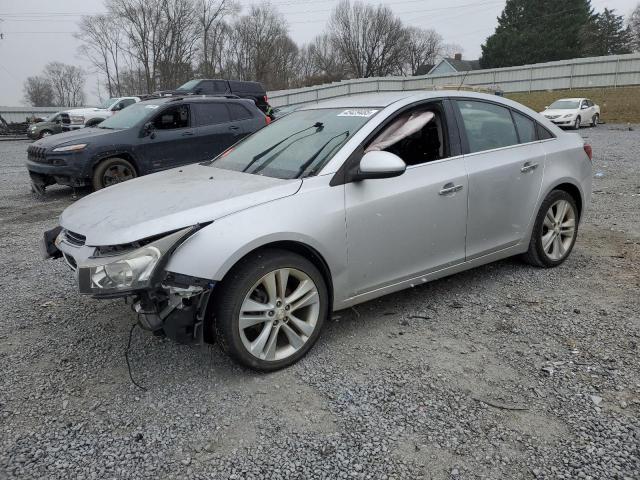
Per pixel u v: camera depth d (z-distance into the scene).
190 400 2.89
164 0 57.72
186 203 3.09
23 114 44.91
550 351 3.33
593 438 2.52
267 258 3.01
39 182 9.13
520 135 4.47
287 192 3.17
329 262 3.27
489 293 4.28
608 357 3.24
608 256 5.16
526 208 4.41
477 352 3.35
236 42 70.12
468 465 2.37
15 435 2.62
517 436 2.55
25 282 4.85
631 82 34.47
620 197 7.99
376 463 2.39
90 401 2.90
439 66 65.88
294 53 79.25
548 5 59.59
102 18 64.75
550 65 37.03
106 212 3.18
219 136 9.91
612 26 70.19
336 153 3.41
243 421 2.71
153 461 2.43
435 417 2.71
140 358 3.36
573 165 4.77
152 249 2.77
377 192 3.45
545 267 4.77
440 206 3.76
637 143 16.58
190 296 2.79
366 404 2.83
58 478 2.32
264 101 21.16
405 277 3.71
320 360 3.29
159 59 59.69
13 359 3.38
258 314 3.06
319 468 2.37
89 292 2.79
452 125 3.97
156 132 9.25
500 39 59.44
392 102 3.79
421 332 3.63
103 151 8.75
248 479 2.31
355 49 76.12
